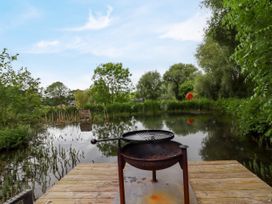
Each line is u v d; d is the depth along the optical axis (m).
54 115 14.35
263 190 2.38
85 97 17.92
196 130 8.68
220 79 12.88
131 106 17.12
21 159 5.71
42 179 4.17
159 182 2.57
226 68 11.43
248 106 5.47
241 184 2.54
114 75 16.38
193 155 5.38
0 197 3.43
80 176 2.98
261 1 2.32
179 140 7.08
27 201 1.51
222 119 11.32
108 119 13.75
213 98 15.18
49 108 15.02
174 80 25.36
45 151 6.33
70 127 11.41
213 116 12.96
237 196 2.27
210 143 6.48
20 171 4.76
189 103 16.97
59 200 2.34
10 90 7.24
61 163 4.98
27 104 8.39
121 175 1.99
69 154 5.89
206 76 14.43
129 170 3.01
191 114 14.80
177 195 2.26
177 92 24.64
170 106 17.53
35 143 7.63
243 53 2.59
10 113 7.69
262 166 4.43
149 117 14.38
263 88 2.54
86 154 5.91
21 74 8.34
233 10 2.65
